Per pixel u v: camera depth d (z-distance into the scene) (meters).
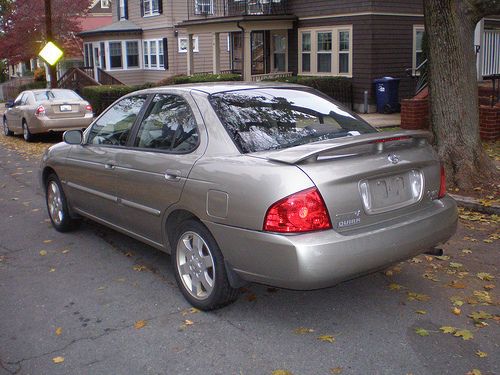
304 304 4.43
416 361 3.55
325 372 3.45
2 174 10.93
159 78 29.77
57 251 5.93
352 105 18.95
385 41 18.27
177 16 28.39
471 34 7.48
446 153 7.59
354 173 3.74
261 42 22.94
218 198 3.95
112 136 5.48
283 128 4.41
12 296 4.76
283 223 3.58
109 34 30.33
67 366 3.61
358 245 3.66
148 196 4.71
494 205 6.64
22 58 33.47
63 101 15.09
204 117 4.43
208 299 4.22
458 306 4.33
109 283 4.99
